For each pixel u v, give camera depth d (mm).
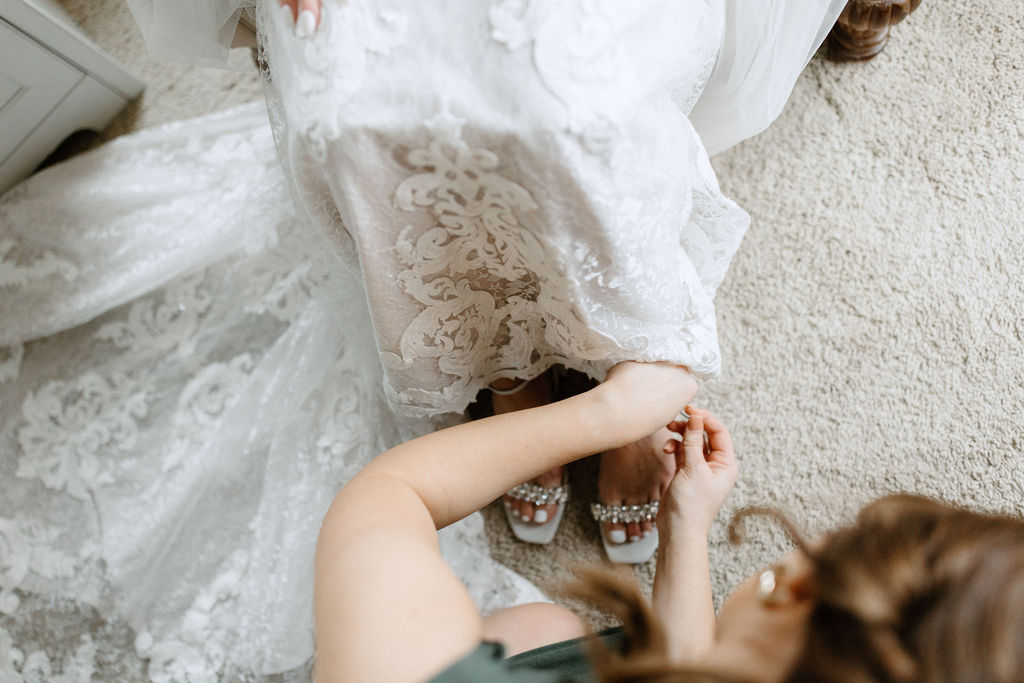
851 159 1178
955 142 1165
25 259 1071
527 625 810
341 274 809
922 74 1192
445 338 752
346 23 556
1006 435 1067
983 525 350
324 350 1047
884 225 1150
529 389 1004
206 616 978
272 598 972
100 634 975
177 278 1102
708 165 744
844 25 1120
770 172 1187
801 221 1166
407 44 547
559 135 525
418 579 444
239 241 1100
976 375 1090
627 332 693
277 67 629
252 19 848
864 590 329
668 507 766
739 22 776
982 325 1103
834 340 1123
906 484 1070
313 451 1018
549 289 673
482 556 1021
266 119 1130
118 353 1076
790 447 1097
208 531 1009
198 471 1030
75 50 1067
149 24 834
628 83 552
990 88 1173
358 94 541
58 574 990
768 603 400
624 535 1059
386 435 1029
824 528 1061
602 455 1028
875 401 1098
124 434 1042
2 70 994
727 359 1131
